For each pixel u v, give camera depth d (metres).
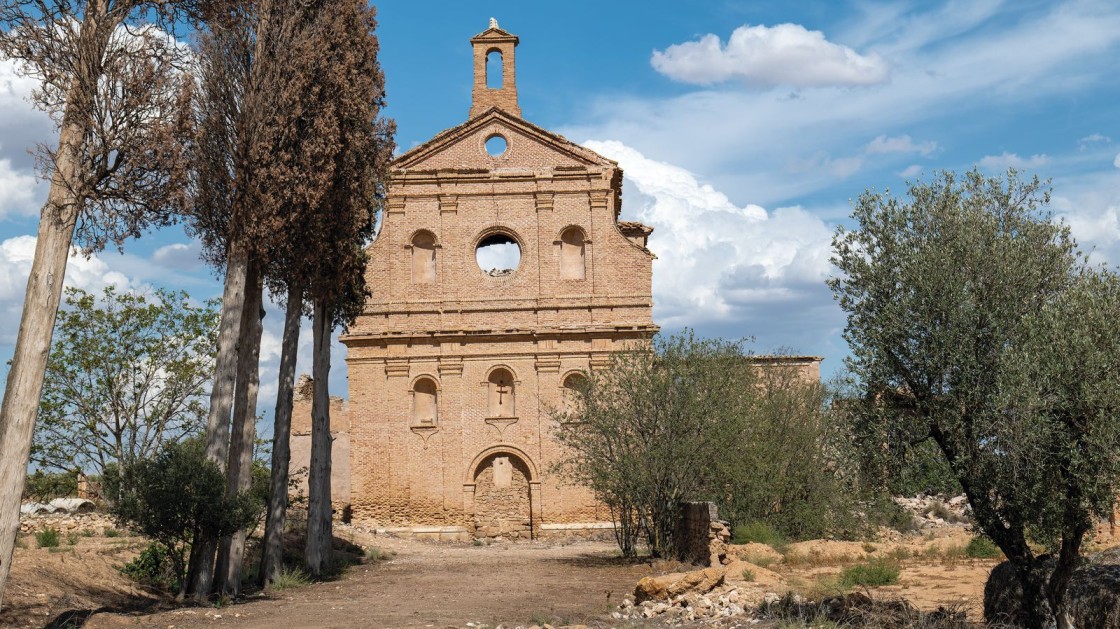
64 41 17.47
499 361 46.56
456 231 47.56
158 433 40.00
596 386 35.81
